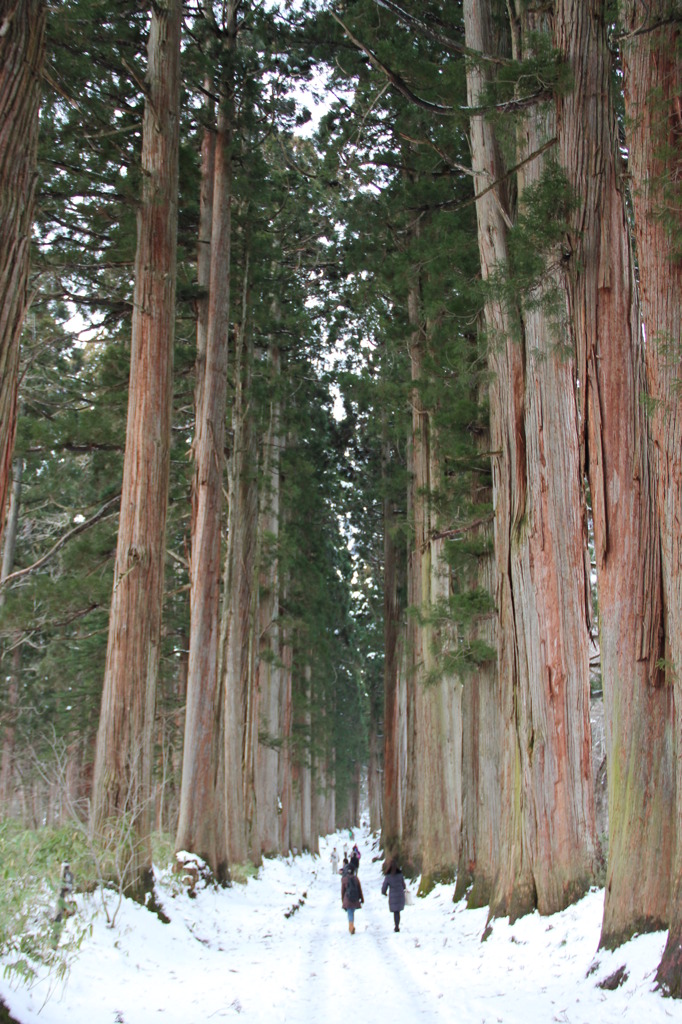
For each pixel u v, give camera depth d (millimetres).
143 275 13414
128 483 12852
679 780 6410
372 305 20516
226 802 22594
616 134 8836
